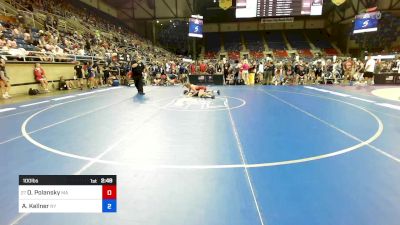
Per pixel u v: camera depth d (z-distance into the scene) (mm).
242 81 18875
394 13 31625
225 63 20141
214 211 2664
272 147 4594
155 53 34250
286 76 19406
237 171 3600
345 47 38656
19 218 2588
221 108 8508
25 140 5098
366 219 2494
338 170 3592
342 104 9266
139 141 5000
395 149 4434
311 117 7078
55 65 15281
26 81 13141
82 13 28000
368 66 16766
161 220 2533
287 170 3609
